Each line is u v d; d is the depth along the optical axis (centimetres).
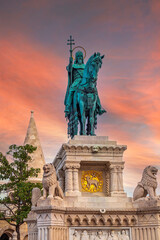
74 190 1734
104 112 2084
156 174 1708
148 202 1630
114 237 1598
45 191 1609
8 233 3834
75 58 2241
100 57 1920
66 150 1792
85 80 1995
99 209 1603
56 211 1536
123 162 1823
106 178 1859
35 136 4503
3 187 2827
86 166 1859
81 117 1975
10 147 2905
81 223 1590
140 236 1611
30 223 1698
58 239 1519
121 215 1628
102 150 1827
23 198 2656
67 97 2141
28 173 2897
